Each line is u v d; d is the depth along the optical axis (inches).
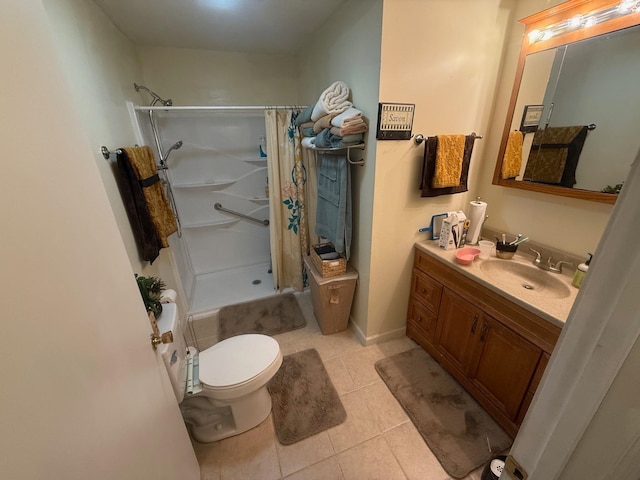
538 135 57.2
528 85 57.4
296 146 88.4
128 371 24.9
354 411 60.4
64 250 18.1
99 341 20.7
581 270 48.7
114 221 26.7
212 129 106.1
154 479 26.6
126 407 23.4
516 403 51.3
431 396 62.7
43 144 17.3
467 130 64.6
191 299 101.7
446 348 67.9
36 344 14.8
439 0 51.0
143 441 25.7
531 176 59.6
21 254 14.5
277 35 80.4
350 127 57.0
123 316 25.5
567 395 14.8
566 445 15.1
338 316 82.5
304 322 90.0
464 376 63.2
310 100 92.3
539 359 45.8
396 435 55.6
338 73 68.4
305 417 59.1
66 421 16.1
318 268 80.0
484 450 52.1
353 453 52.6
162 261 79.5
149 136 87.3
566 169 53.6
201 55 93.9
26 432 13.3
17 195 14.6
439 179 60.7
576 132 51.3
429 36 52.7
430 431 55.5
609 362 12.7
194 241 118.0
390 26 49.3
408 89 54.9
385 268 71.6
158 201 68.8
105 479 18.7
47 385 15.1
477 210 66.5
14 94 15.2
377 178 60.6
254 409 56.1
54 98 19.0
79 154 21.7
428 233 71.9
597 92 47.5
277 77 104.7
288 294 105.6
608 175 48.1
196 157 108.2
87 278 20.4
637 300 11.4
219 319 92.8
